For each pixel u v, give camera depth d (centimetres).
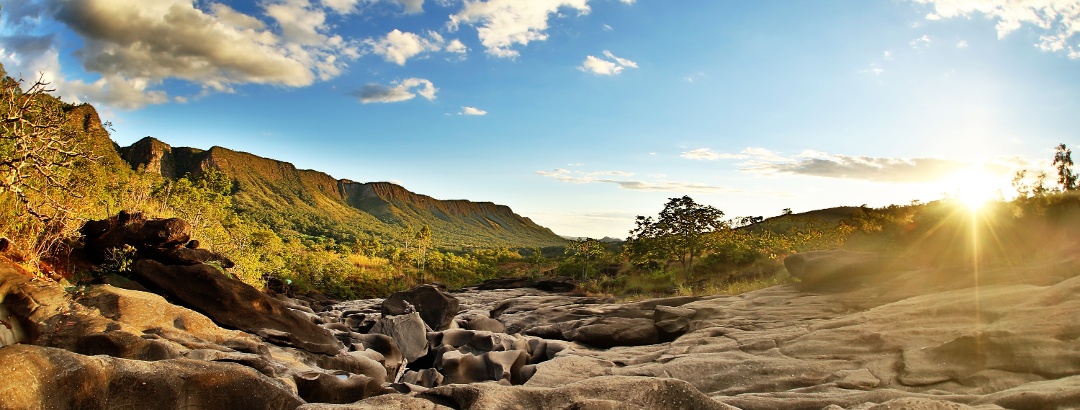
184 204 2152
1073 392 502
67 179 1184
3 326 688
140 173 2425
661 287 3000
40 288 768
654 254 3177
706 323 1311
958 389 654
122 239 1136
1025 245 1351
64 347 648
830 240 2619
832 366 795
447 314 1766
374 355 1123
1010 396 527
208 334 869
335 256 4991
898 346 816
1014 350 680
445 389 518
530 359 1298
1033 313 788
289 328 1076
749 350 970
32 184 1089
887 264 1445
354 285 4331
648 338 1383
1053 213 1374
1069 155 1525
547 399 488
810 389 715
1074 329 692
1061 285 869
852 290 1384
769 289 1587
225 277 1105
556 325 1614
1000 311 847
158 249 1142
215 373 457
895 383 705
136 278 1088
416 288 1828
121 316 802
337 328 1579
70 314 731
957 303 923
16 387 344
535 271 5284
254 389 465
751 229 4553
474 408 457
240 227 3131
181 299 1051
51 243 1048
